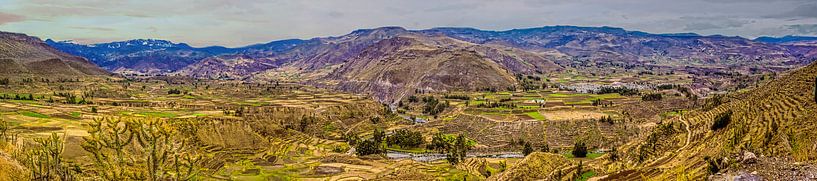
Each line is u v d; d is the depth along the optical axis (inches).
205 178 4291.3
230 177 4975.4
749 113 4210.1
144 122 1437.0
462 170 5782.5
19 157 2105.1
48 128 5216.5
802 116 3152.1
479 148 7642.7
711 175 1971.0
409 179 5260.8
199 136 5905.5
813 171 1571.1
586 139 7514.8
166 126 1475.1
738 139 3309.5
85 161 3427.7
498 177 4409.5
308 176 5388.8
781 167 1716.3
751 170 1784.0
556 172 3900.1
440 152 7490.2
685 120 5920.3
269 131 7687.0
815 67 4692.4
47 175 2007.9
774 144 2413.9
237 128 6771.7
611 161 4960.6
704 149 3629.4
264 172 5378.9
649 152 4662.9
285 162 6072.8
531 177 4050.2
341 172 5654.5
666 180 2642.7
